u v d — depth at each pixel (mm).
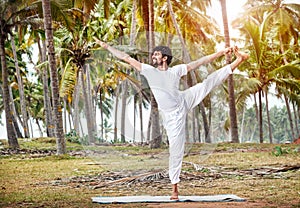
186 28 23375
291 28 28062
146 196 7410
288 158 12836
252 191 7883
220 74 6277
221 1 19359
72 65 17984
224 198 6973
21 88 26219
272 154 13812
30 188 8719
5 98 18156
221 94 6898
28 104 38719
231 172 10258
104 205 6746
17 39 29984
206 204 6559
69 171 11086
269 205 6527
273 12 26609
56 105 14734
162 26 23188
